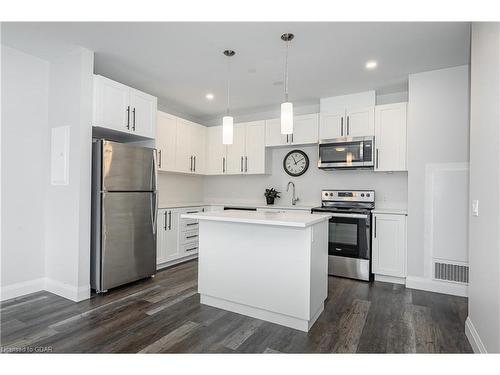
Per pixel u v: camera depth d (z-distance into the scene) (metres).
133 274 3.25
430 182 3.17
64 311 2.55
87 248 2.87
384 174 3.99
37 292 3.00
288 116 2.34
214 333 2.18
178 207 4.20
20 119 2.88
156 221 3.54
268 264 2.38
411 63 3.03
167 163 4.20
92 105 2.92
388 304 2.77
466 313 2.56
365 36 2.53
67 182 2.89
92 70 2.90
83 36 2.57
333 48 2.75
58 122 2.99
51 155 3.04
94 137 3.58
